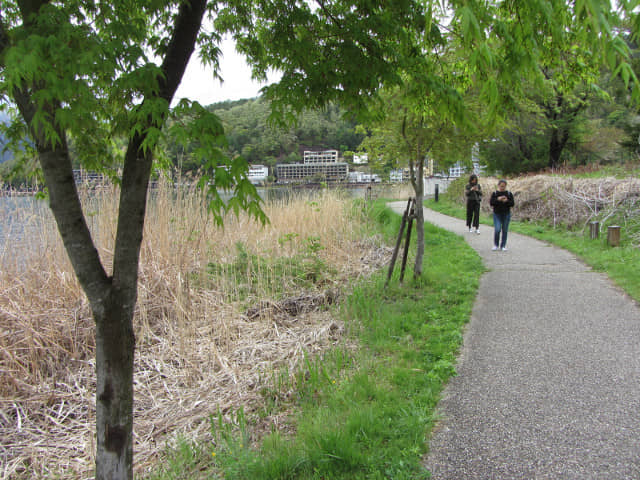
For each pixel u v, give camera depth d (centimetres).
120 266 206
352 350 451
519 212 1522
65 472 318
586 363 384
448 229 1355
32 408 405
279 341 502
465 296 611
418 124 589
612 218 1083
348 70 256
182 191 709
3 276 516
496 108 217
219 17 326
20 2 180
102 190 642
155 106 167
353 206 1354
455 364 400
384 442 282
